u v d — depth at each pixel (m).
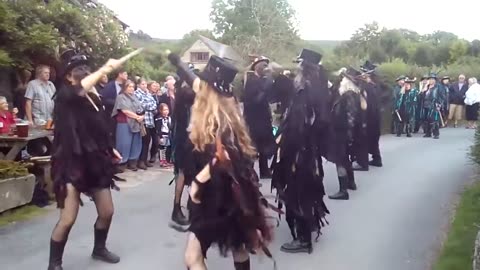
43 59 10.50
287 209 5.71
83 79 4.70
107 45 12.58
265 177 9.51
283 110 6.04
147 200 8.02
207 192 3.77
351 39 33.91
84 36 11.93
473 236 6.02
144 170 10.59
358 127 10.14
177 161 6.34
